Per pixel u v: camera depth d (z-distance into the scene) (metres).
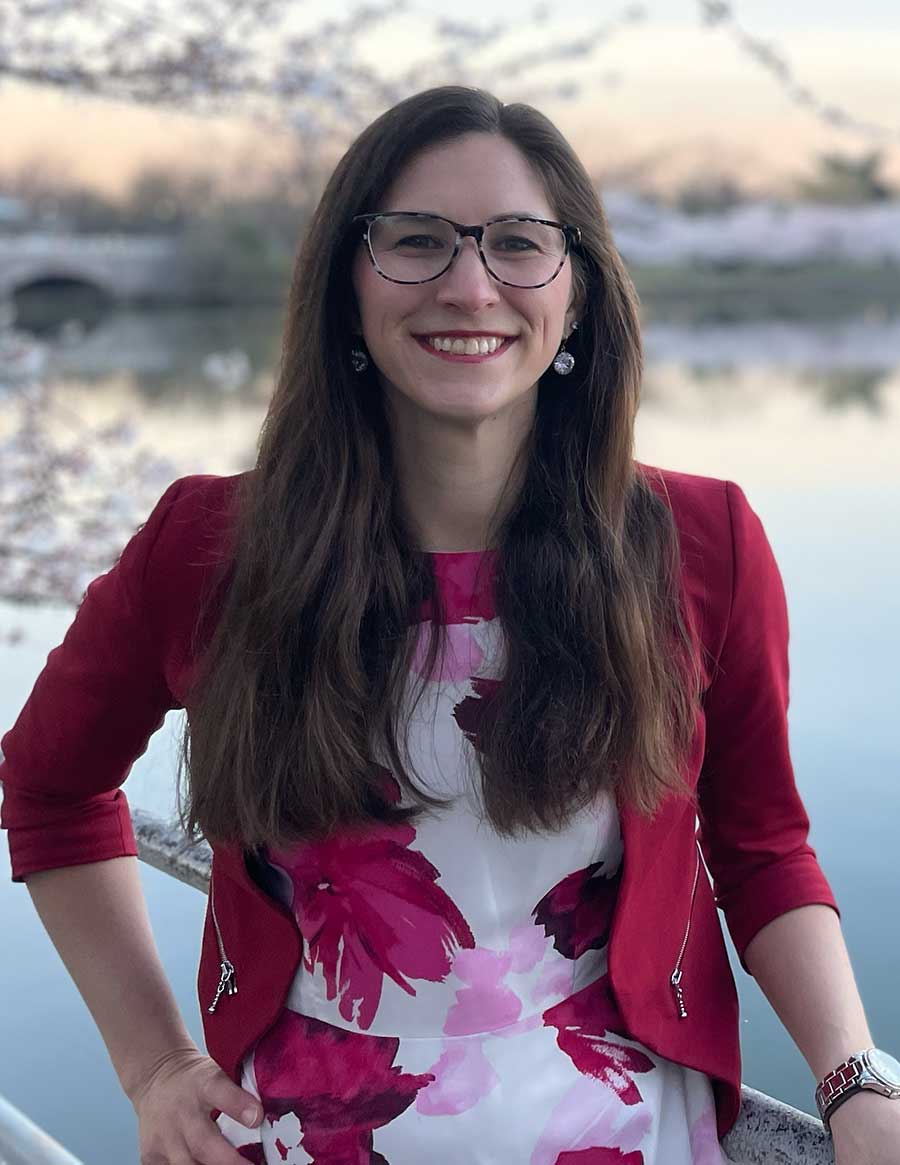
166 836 1.78
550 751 1.34
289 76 5.77
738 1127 1.44
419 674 1.40
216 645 1.44
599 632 1.38
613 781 1.37
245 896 1.43
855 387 20.08
